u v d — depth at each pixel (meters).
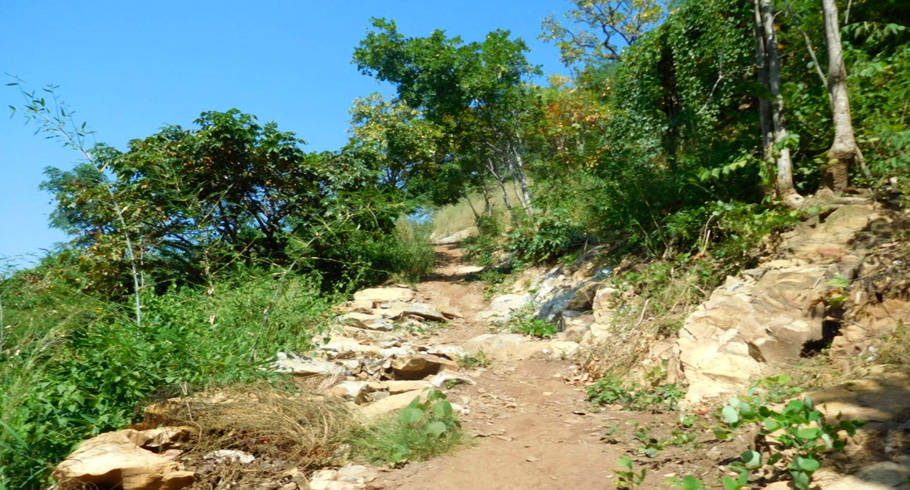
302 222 11.61
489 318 10.55
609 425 4.76
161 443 4.00
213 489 3.60
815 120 7.14
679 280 6.93
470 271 16.19
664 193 8.62
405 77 19.45
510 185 29.16
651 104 11.68
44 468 3.49
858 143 6.59
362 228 11.61
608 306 7.62
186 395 4.58
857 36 7.82
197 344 5.23
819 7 7.86
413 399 4.78
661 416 4.79
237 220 12.73
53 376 4.39
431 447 4.15
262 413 4.43
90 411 4.27
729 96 9.92
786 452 3.28
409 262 15.28
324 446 4.18
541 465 3.96
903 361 4.14
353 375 6.39
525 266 12.86
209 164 12.51
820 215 6.13
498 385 6.34
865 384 3.69
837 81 6.38
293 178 13.32
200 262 7.86
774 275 5.56
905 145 5.87
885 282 4.86
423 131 22.92
